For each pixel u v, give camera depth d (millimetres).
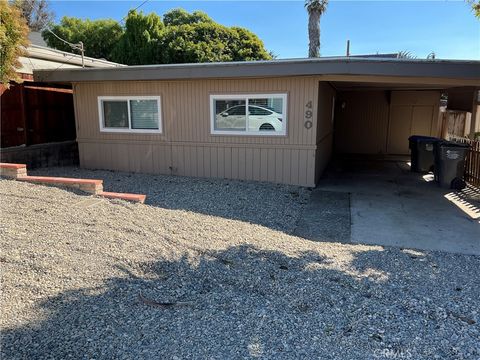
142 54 24594
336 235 5781
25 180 6746
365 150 15359
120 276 3807
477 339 2992
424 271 4359
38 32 26953
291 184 8773
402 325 3168
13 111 9711
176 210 6320
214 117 9047
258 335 2982
